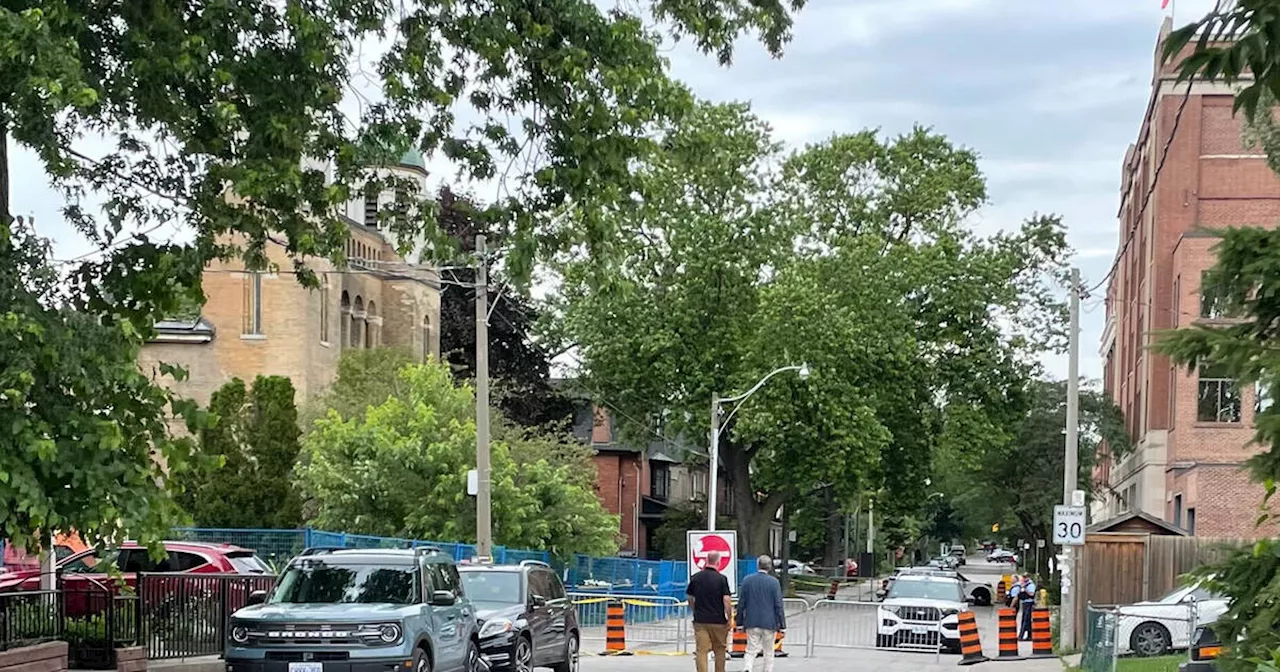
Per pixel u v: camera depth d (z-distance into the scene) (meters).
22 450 11.84
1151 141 63.62
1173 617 27.30
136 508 12.61
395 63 16.11
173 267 14.27
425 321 69.75
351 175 16.22
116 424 12.41
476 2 16.06
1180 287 51.69
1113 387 88.50
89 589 18.80
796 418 55.78
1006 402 60.41
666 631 39.91
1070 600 32.75
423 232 17.03
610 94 15.98
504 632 22.20
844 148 61.75
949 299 58.34
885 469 60.72
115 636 18.38
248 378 58.09
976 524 112.25
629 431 61.69
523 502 40.12
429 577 19.05
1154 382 57.28
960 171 62.06
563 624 25.36
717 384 58.00
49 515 12.11
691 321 57.69
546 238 16.77
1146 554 33.59
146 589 19.84
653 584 47.22
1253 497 46.16
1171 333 8.57
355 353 56.12
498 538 40.12
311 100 15.22
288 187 14.78
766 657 21.94
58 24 12.48
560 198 16.55
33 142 12.33
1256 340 8.62
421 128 16.67
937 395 60.22
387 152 16.83
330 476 39.41
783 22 17.08
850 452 55.78
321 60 14.56
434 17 16.00
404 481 39.88
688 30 16.83
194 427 13.41
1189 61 6.54
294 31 14.84
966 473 69.50
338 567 18.72
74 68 11.86
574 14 15.83
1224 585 8.60
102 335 12.62
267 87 15.05
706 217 57.41
